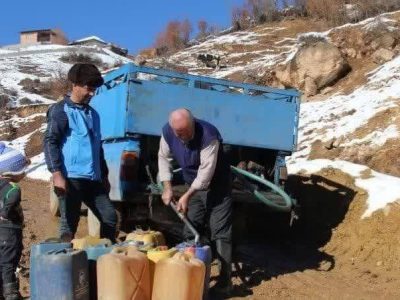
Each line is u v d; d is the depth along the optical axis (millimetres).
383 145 7277
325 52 11359
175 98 4676
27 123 15570
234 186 4742
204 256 3418
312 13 23531
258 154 5309
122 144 4578
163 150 3818
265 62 15164
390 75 10250
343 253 5137
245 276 4438
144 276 2971
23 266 4309
